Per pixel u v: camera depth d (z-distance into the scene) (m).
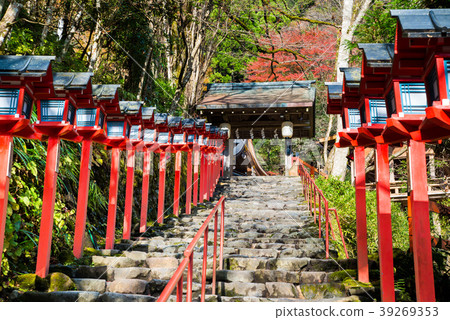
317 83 23.56
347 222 12.38
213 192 12.92
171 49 12.78
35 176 5.85
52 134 5.12
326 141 22.09
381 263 4.66
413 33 3.11
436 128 3.71
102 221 7.98
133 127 7.18
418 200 3.79
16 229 5.11
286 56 22.33
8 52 6.52
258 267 5.96
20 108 4.11
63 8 8.66
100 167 8.58
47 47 7.33
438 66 3.24
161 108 13.48
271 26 18.41
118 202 8.97
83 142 6.04
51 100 5.06
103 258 5.94
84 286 5.07
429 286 3.66
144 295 4.79
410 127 3.80
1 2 5.88
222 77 24.39
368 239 12.31
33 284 4.74
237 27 17.25
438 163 12.09
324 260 5.95
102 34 8.94
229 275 5.50
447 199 15.35
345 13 15.95
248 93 17.14
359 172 5.76
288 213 9.93
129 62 11.77
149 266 5.99
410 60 3.59
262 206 10.83
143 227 8.01
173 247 6.96
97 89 5.88
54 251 5.98
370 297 5.04
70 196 7.06
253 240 7.59
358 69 5.00
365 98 4.78
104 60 11.77
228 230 8.36
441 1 7.44
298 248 7.08
